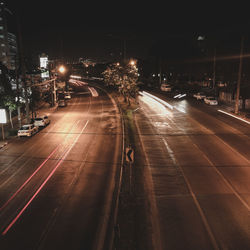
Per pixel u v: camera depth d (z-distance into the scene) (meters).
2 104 34.84
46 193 15.68
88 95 78.12
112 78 57.12
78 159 21.98
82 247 10.52
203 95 57.81
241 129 31.06
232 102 51.69
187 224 11.98
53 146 26.16
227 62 65.38
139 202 14.20
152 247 10.36
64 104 55.91
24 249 10.45
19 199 14.96
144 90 81.44
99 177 18.00
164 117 40.34
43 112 49.00
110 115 43.50
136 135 29.55
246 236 11.05
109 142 26.95
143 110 47.53
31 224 12.27
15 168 20.27
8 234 11.49
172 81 103.00
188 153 22.88
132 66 54.97
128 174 18.38
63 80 95.12
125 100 57.66
